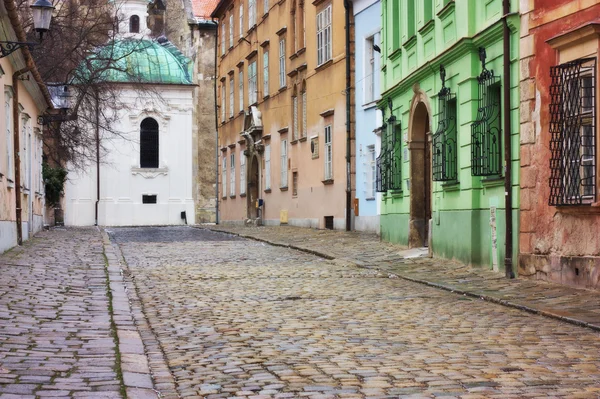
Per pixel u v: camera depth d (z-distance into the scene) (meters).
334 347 9.66
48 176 49.41
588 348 9.48
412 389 7.61
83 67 43.09
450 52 19.56
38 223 37.84
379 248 24.86
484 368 8.47
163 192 72.25
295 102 41.56
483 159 17.97
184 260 22.62
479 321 11.58
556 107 15.01
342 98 34.44
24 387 7.30
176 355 9.30
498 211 17.39
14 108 26.12
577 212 14.33
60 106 41.34
